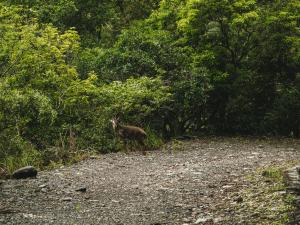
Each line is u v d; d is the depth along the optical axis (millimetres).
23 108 15305
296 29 21234
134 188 10617
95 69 20469
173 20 22609
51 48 17406
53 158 14461
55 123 16641
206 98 19969
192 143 18078
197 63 20625
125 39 20719
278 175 10531
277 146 17188
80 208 9000
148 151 16297
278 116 21047
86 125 17109
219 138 19672
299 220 7754
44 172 12727
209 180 11031
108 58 20219
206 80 19625
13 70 16609
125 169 13039
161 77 19719
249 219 8000
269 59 21891
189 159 14422
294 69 21969
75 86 17297
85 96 16969
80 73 20266
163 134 19484
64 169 13117
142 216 8469
